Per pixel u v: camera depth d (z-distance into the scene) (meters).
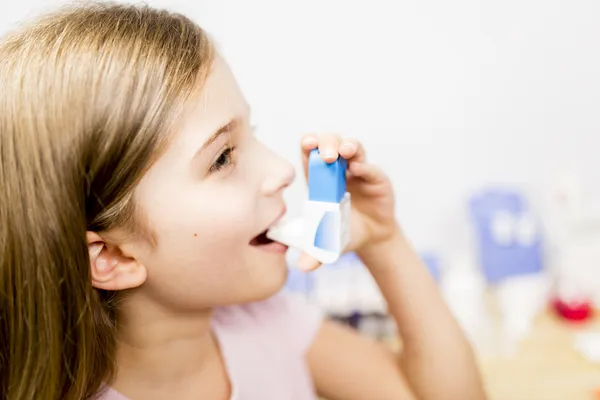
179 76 0.35
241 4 0.73
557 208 0.85
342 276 0.78
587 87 0.81
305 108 0.79
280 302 0.57
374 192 0.47
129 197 0.35
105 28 0.35
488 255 0.80
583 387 0.70
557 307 0.85
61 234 0.34
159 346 0.43
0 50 0.37
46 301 0.35
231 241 0.37
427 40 0.77
